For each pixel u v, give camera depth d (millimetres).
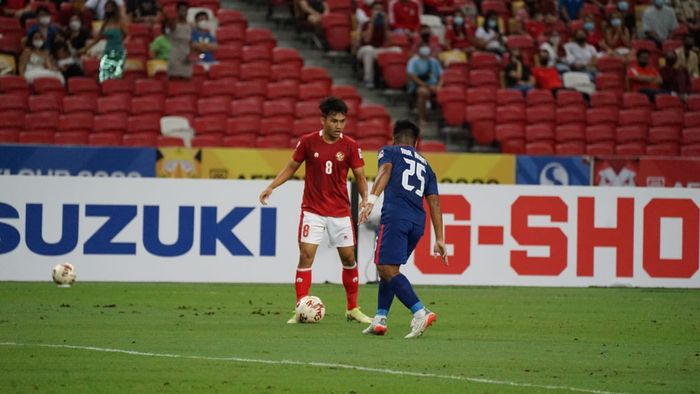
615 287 64438
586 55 98375
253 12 100812
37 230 62188
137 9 93438
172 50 87250
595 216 64562
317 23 96188
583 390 29438
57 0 94375
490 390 29234
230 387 29172
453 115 88125
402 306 52469
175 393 28281
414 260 63656
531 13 102750
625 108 92688
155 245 62719
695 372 33000
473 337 40688
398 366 33000
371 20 92625
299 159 43750
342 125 43094
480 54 94625
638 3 108312
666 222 64938
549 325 45438
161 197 62750
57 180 62281
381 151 39281
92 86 87000
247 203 63219
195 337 39250
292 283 63406
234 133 83312
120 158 72938
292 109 85312
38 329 41000
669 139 89438
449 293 59406
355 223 63750
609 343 39781
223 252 63094
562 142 87938
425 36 89750
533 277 64188
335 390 28875
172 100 84938
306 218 43906
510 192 64062
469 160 75125
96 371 31516
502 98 90188
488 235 64062
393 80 92000
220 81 88062
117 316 45844
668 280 64875
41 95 85812
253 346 37000
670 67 95875
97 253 62469
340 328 42375
